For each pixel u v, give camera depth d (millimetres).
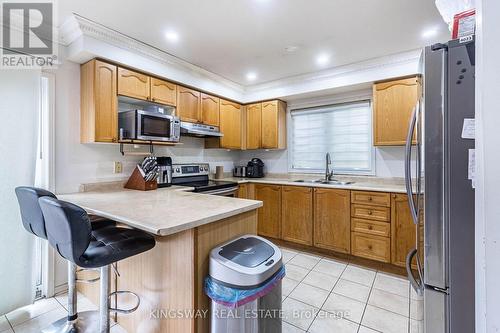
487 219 454
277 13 1925
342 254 2965
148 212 1475
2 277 1854
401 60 2656
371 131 3275
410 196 1314
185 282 1312
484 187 461
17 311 1924
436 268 1026
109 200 1922
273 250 1429
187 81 3016
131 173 2795
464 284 980
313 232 3107
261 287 1221
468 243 971
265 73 3277
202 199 1958
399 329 1729
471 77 963
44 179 2137
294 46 2469
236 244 1431
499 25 439
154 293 1474
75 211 1143
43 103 2133
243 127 4035
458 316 989
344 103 3471
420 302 1204
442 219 1011
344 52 2609
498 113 439
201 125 3189
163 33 2230
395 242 2568
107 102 2285
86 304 1995
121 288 1708
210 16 1962
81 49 2094
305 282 2391
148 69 2580
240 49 2547
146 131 2482
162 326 1422
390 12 1900
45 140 2137
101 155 2535
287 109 3996
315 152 3771
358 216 2795
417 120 1262
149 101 2648
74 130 2318
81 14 1931
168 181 3004
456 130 981
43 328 1744
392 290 2254
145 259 1536
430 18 1979
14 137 1896
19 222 1922
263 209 3549
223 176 4051
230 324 1206
